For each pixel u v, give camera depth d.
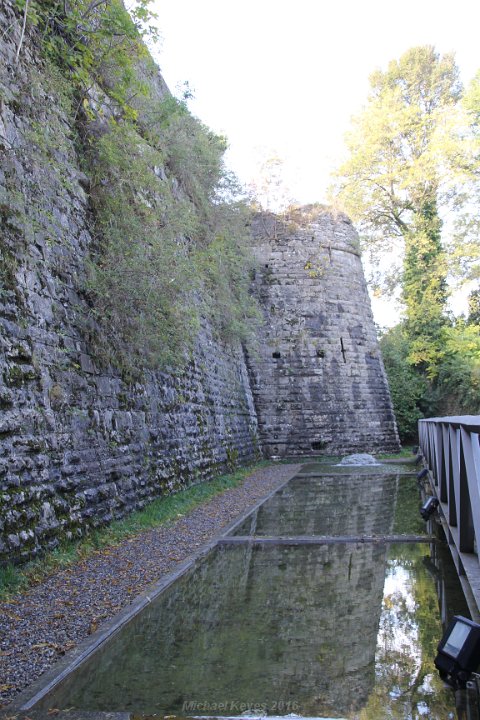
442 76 31.39
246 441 18.02
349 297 23.59
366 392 23.20
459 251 26.56
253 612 4.54
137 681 3.33
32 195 6.49
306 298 22.55
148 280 8.21
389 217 30.78
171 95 11.43
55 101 7.52
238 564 6.10
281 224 22.94
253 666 3.52
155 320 8.48
